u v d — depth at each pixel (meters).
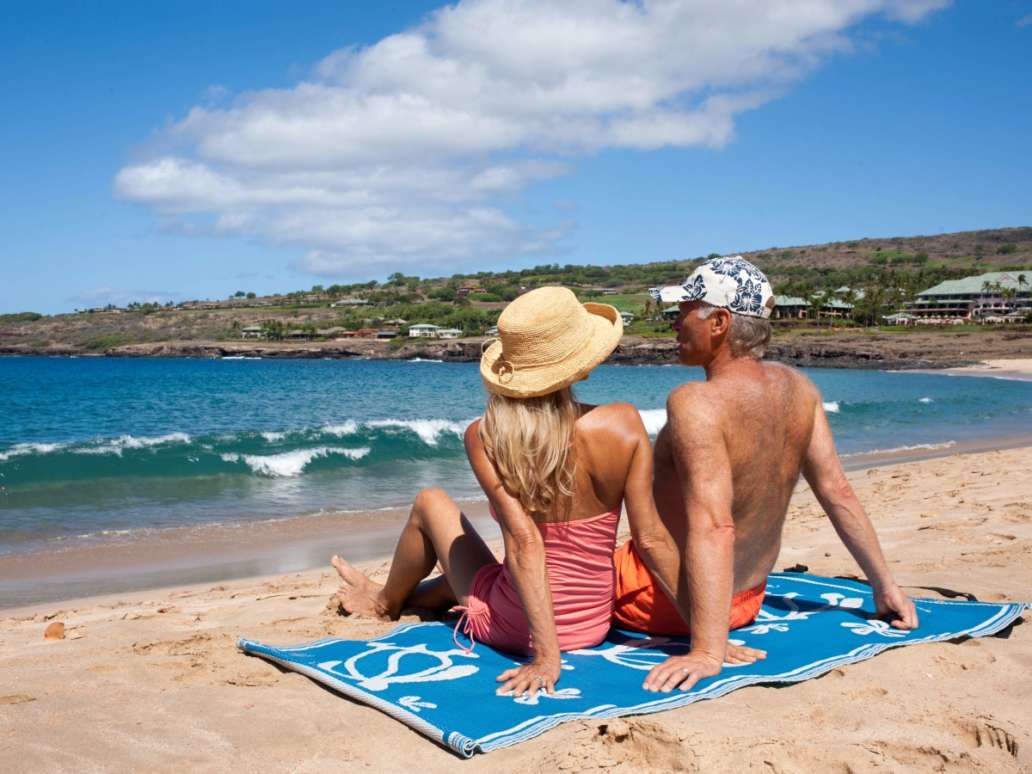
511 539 3.08
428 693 2.96
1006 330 110.88
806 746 2.48
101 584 7.39
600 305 3.29
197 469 15.08
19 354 175.62
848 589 4.41
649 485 3.14
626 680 3.04
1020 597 4.47
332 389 53.44
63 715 2.94
